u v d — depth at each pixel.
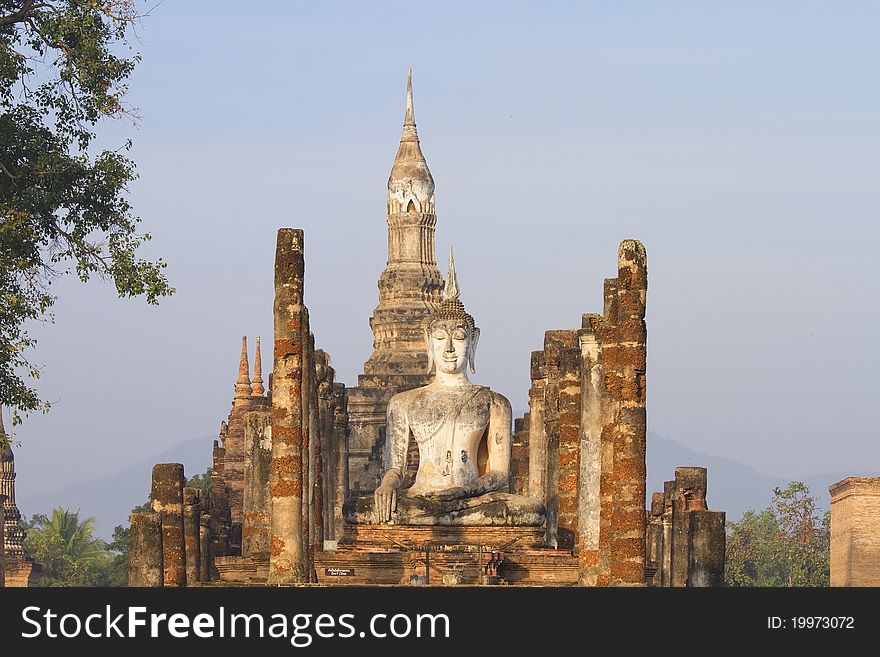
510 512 58.34
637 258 41.28
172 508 48.00
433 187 90.19
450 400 62.41
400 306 88.69
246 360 89.94
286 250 43.06
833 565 67.50
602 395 44.62
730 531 108.62
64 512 114.75
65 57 52.88
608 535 42.00
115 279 53.12
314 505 53.28
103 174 53.72
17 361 51.88
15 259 51.62
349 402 86.06
